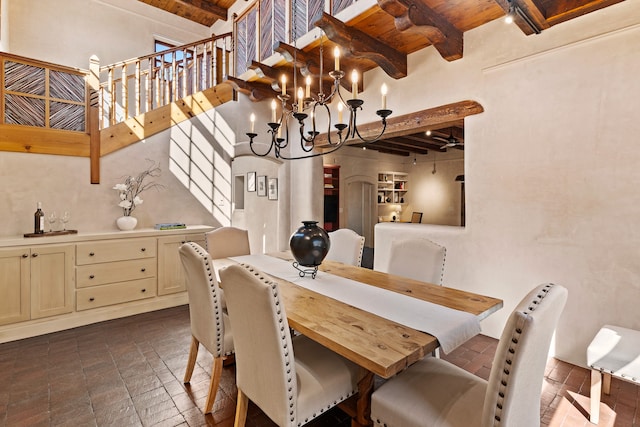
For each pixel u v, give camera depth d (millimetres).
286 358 1350
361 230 8852
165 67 5023
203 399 2109
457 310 1708
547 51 2609
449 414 1249
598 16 2377
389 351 1269
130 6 6586
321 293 1988
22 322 3025
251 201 6688
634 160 2254
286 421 1361
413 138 6578
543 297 1140
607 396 2125
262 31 4473
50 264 3156
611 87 2334
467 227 3158
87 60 6086
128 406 2029
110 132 3855
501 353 1070
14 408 2000
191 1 6840
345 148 8125
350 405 1684
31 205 3383
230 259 3010
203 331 2062
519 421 1129
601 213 2393
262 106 5004
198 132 4516
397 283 2221
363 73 4074
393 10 2619
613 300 2352
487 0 2668
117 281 3545
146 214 4125
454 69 3213
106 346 2867
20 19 5469
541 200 2676
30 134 3352
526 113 2744
